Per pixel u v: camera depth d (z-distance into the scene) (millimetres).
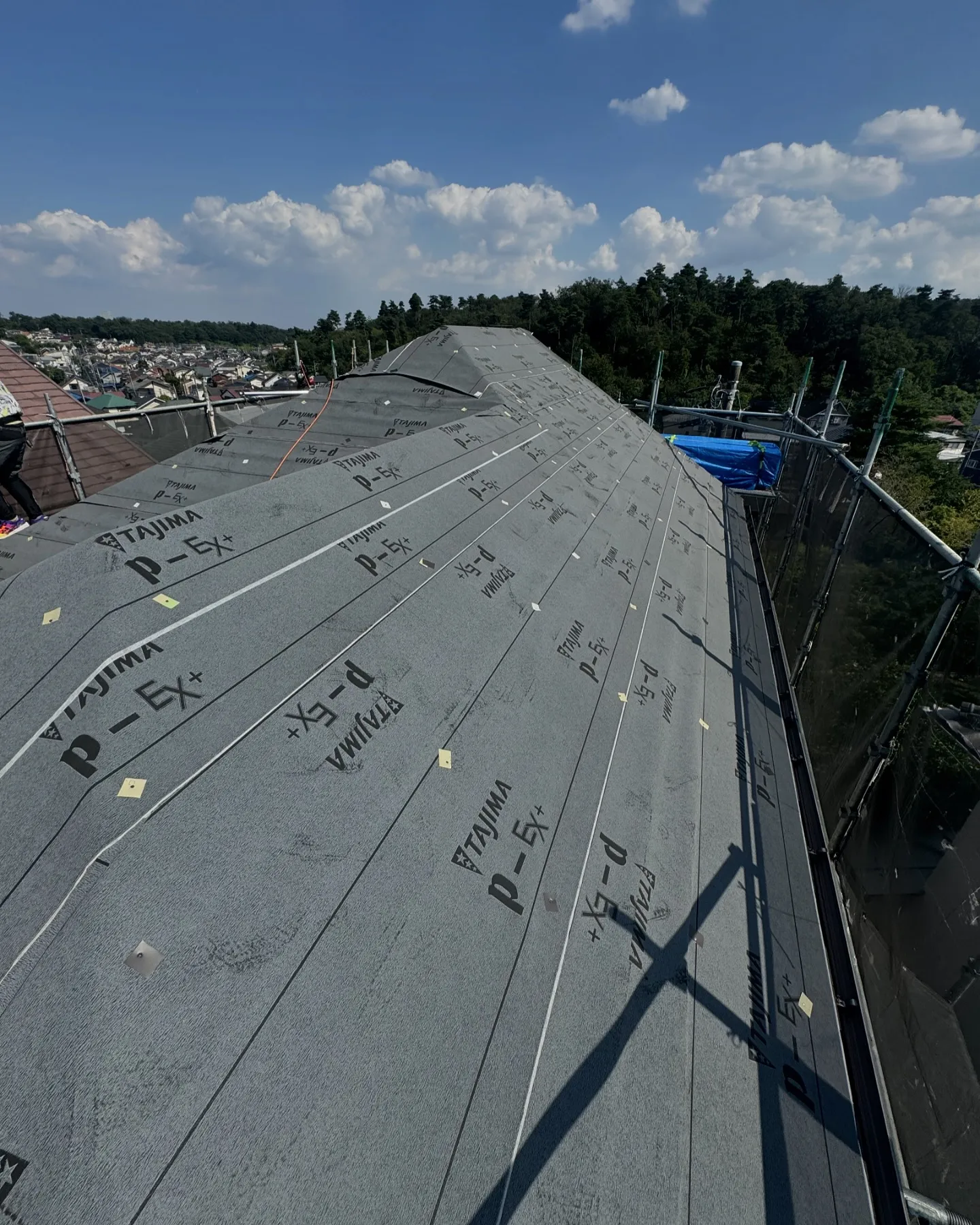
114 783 1904
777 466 12258
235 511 3199
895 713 4141
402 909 2066
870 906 4242
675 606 5625
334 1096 1580
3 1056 1355
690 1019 2373
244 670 2479
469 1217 1537
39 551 5457
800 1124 2283
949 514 30000
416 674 2984
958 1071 3061
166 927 1659
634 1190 1789
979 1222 2672
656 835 3135
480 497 4918
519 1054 1918
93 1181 1250
